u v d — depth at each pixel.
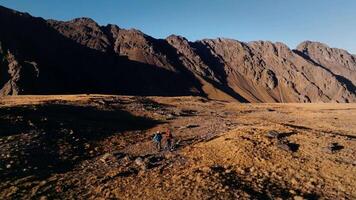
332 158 22.98
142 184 19.44
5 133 30.12
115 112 53.88
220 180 19.11
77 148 28.72
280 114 70.31
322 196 17.50
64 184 20.02
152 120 50.47
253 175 20.30
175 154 26.20
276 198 17.05
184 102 95.31
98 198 17.73
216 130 38.44
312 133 29.52
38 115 39.34
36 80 183.12
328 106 96.38
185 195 17.41
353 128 43.50
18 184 20.14
